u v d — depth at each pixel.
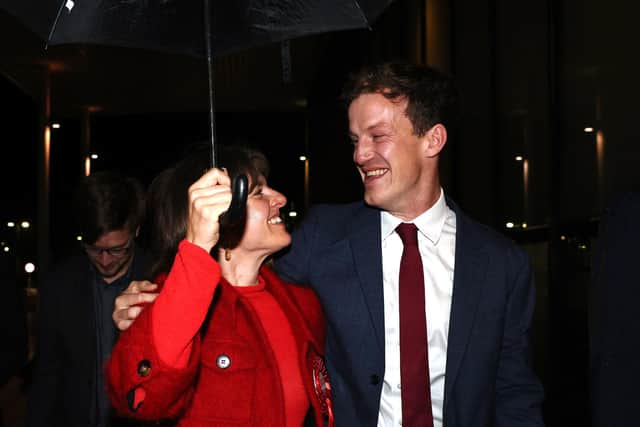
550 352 3.33
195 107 16.31
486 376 1.77
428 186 1.85
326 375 1.78
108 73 12.70
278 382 1.52
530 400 1.83
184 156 1.64
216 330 1.55
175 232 1.56
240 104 16.05
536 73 3.50
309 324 1.78
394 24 6.54
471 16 4.41
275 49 11.23
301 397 1.61
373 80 1.81
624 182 2.65
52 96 14.97
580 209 3.04
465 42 4.54
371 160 1.80
